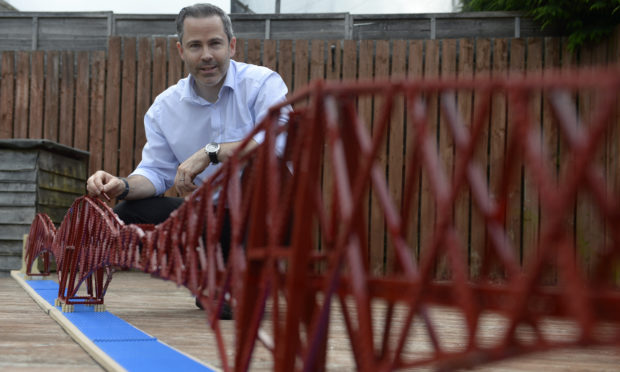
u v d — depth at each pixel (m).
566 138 0.77
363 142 1.03
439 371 0.89
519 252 6.27
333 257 1.04
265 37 6.76
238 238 1.43
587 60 6.13
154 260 2.19
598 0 5.67
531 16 6.43
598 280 0.82
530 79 0.79
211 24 3.33
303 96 1.10
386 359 1.15
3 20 7.12
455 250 0.87
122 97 6.93
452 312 4.07
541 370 2.22
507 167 0.94
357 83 0.99
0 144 6.54
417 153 1.01
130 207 3.65
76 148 6.98
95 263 3.17
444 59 6.45
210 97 3.60
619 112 5.51
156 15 7.04
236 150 1.45
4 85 6.97
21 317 3.49
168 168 3.76
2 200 6.60
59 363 2.17
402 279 1.02
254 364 2.21
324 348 1.28
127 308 3.98
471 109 6.38
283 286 1.26
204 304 1.73
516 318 0.81
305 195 1.06
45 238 4.81
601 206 0.78
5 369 2.04
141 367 2.07
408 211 1.05
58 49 7.09
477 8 7.08
